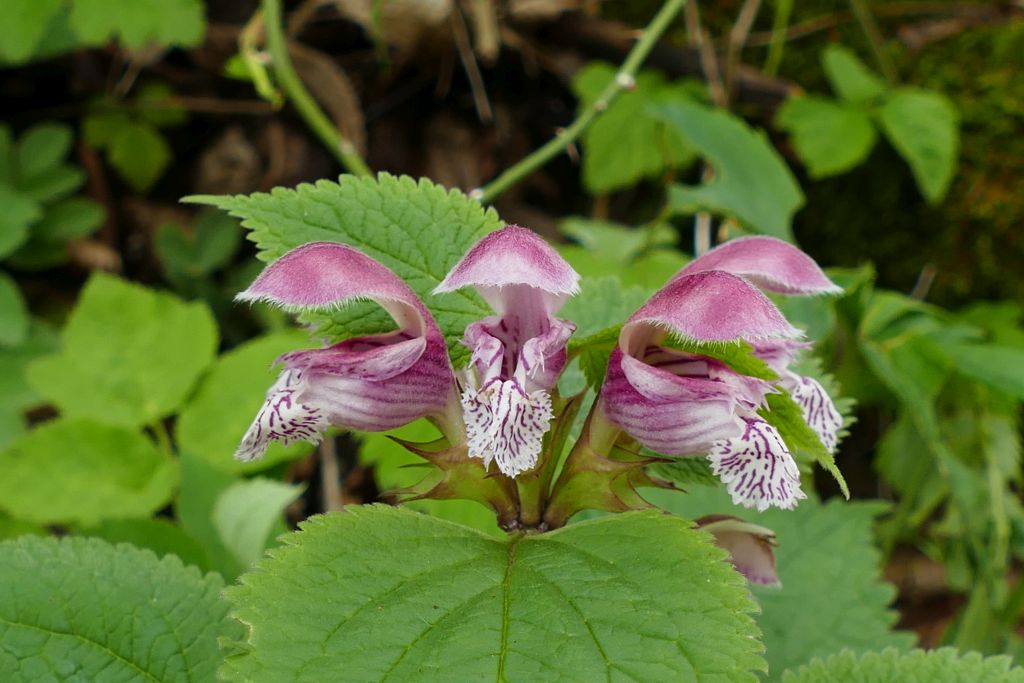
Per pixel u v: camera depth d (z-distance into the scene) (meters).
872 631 0.40
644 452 0.34
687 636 0.29
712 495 0.41
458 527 0.31
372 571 0.30
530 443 0.31
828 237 0.74
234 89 0.74
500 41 0.73
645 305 0.31
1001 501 0.54
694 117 0.56
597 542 0.31
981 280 0.71
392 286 0.32
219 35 0.74
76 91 0.75
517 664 0.29
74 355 0.50
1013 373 0.50
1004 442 0.56
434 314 0.33
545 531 0.32
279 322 0.69
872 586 0.40
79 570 0.33
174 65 0.75
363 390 0.31
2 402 0.59
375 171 0.72
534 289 0.32
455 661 0.29
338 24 0.72
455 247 0.34
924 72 0.72
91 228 0.68
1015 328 0.68
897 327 0.54
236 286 0.70
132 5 0.59
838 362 0.53
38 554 0.33
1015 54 0.71
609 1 0.75
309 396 0.31
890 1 0.74
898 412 0.59
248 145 0.74
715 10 0.74
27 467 0.46
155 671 0.33
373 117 0.73
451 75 0.73
